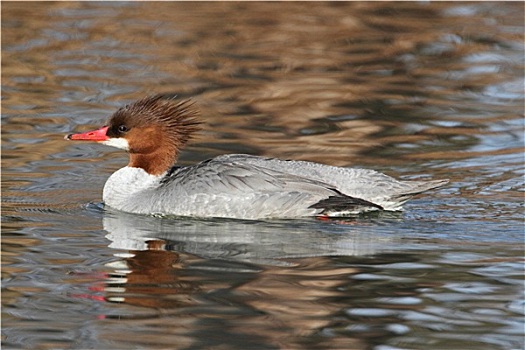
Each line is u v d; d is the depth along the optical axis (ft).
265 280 39.19
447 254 42.42
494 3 101.65
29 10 95.25
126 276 39.78
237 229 46.42
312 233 45.65
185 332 34.32
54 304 36.91
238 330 34.53
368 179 48.62
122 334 34.30
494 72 77.97
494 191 52.49
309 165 49.21
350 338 33.86
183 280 39.27
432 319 35.42
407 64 80.59
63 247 43.55
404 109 68.59
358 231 46.01
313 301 37.04
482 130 63.93
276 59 81.66
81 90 72.02
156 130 50.62
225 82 74.79
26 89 72.18
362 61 81.25
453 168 56.49
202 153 58.54
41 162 57.52
